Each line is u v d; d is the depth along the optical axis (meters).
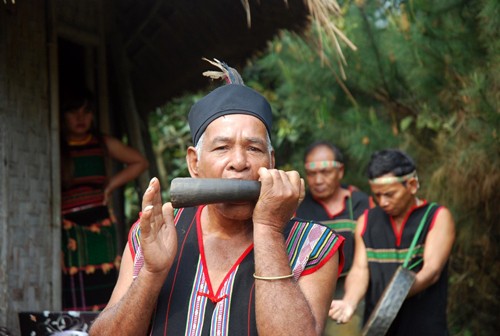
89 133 4.79
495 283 5.69
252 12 4.80
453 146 5.22
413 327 4.29
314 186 5.21
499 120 4.82
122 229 5.67
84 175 4.70
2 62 3.86
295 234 2.19
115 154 4.93
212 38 5.39
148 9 5.52
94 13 5.15
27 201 3.96
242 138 2.12
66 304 4.52
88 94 4.75
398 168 4.38
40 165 4.07
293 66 6.26
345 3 5.78
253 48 5.31
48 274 4.07
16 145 3.91
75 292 4.54
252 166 2.13
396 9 5.65
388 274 4.46
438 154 5.65
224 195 2.05
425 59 5.32
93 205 4.70
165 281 2.18
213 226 2.24
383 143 5.80
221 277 2.16
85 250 4.61
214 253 2.20
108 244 4.73
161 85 6.04
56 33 4.29
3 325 3.70
